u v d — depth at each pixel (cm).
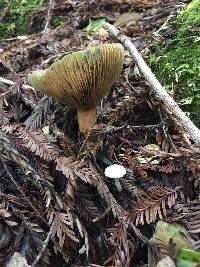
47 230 17
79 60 17
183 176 18
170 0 32
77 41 30
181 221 16
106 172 17
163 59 24
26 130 19
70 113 21
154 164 18
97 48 17
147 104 21
